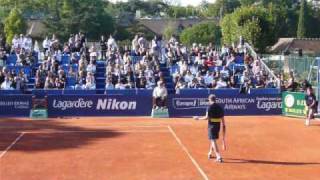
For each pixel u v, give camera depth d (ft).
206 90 108.27
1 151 67.05
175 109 104.88
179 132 83.05
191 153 65.67
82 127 89.45
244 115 106.63
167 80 120.16
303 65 142.72
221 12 392.47
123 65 118.01
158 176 53.62
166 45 148.15
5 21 302.04
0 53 123.85
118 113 105.40
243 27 206.18
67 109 104.58
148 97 105.81
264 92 110.01
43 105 103.14
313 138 77.97
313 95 91.81
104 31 317.22
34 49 133.90
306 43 258.16
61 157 63.26
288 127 89.51
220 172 55.47
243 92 109.70
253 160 61.72
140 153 65.67
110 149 68.44
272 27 210.38
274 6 332.19
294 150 68.23
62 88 108.99
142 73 114.32
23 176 53.47
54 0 314.96
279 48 255.50
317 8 365.61
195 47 137.49
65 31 299.58
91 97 104.88
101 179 52.37
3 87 108.37
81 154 65.05
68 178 52.70
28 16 356.38
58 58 125.08
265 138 77.77
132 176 53.62
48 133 82.74
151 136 79.10
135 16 433.89
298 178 53.16
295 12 347.56
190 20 408.67
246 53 131.85
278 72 143.74
